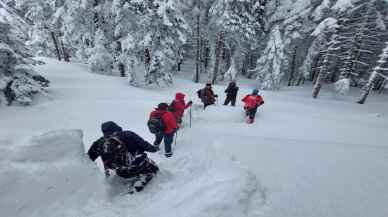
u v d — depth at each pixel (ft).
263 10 81.30
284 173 12.25
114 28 58.59
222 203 8.61
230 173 11.51
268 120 33.22
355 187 10.93
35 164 9.32
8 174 8.39
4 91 30.76
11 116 27.12
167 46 58.34
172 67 64.44
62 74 56.18
